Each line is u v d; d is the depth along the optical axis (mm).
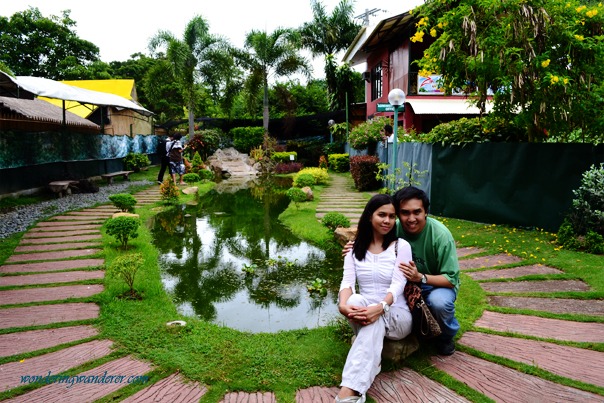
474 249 6152
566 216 6352
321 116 25609
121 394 2715
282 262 6270
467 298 4285
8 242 6703
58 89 12211
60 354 3264
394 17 13602
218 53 22172
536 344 3330
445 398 2656
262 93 26672
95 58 32844
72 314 4035
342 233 6664
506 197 7234
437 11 7426
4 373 2986
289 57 23641
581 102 6258
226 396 2703
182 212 10453
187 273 5770
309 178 11578
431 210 8547
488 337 3461
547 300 4234
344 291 2920
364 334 2666
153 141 22734
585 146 6266
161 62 22562
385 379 2867
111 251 6195
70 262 5738
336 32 27984
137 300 4438
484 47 6312
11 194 10484
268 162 22469
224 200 12578
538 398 2629
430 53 7203
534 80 6180
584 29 6391
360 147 16109
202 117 30562
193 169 17219
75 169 13703
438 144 8312
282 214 9734
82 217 8875
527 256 5590
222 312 4457
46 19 29391
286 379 2877
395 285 2850
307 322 4180
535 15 5871
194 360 3133
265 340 3504
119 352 3266
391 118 16828
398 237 3268
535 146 6785
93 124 17812
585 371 2926
